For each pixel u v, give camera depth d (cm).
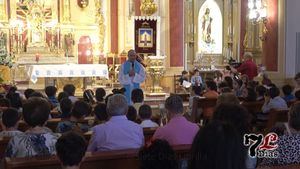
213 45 2462
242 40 2439
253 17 1973
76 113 702
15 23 1909
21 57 1880
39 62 1881
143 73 1275
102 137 561
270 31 1759
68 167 390
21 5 1931
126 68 1263
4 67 1611
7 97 1007
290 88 1113
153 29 1877
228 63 2325
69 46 1972
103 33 2036
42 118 534
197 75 1845
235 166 299
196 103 1059
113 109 570
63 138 392
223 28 2478
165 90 1969
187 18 2406
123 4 2045
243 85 1265
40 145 507
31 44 1920
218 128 304
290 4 1720
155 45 1878
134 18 1858
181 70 1991
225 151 298
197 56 2422
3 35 1892
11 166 427
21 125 730
